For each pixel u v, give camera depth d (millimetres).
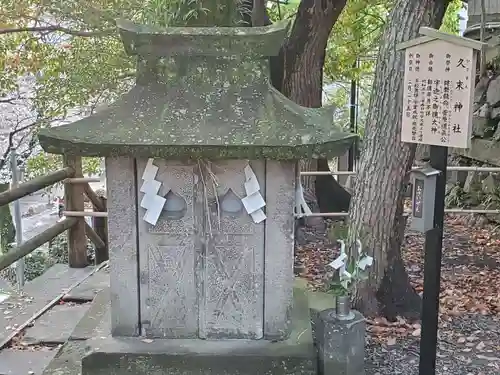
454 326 4176
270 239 2912
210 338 2994
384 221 4059
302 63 6758
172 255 2936
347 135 2604
